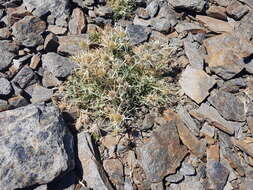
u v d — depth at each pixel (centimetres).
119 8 85
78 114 69
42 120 61
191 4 86
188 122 69
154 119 69
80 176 61
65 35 80
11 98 68
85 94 70
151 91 72
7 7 82
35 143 58
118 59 72
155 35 83
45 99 70
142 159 64
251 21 86
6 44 75
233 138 69
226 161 66
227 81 76
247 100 74
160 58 77
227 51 78
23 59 74
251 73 78
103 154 65
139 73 74
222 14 87
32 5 82
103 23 84
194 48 81
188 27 84
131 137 67
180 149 66
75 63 75
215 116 71
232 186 64
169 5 88
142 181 63
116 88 71
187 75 75
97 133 66
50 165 58
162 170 63
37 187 57
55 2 82
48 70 74
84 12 85
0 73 72
